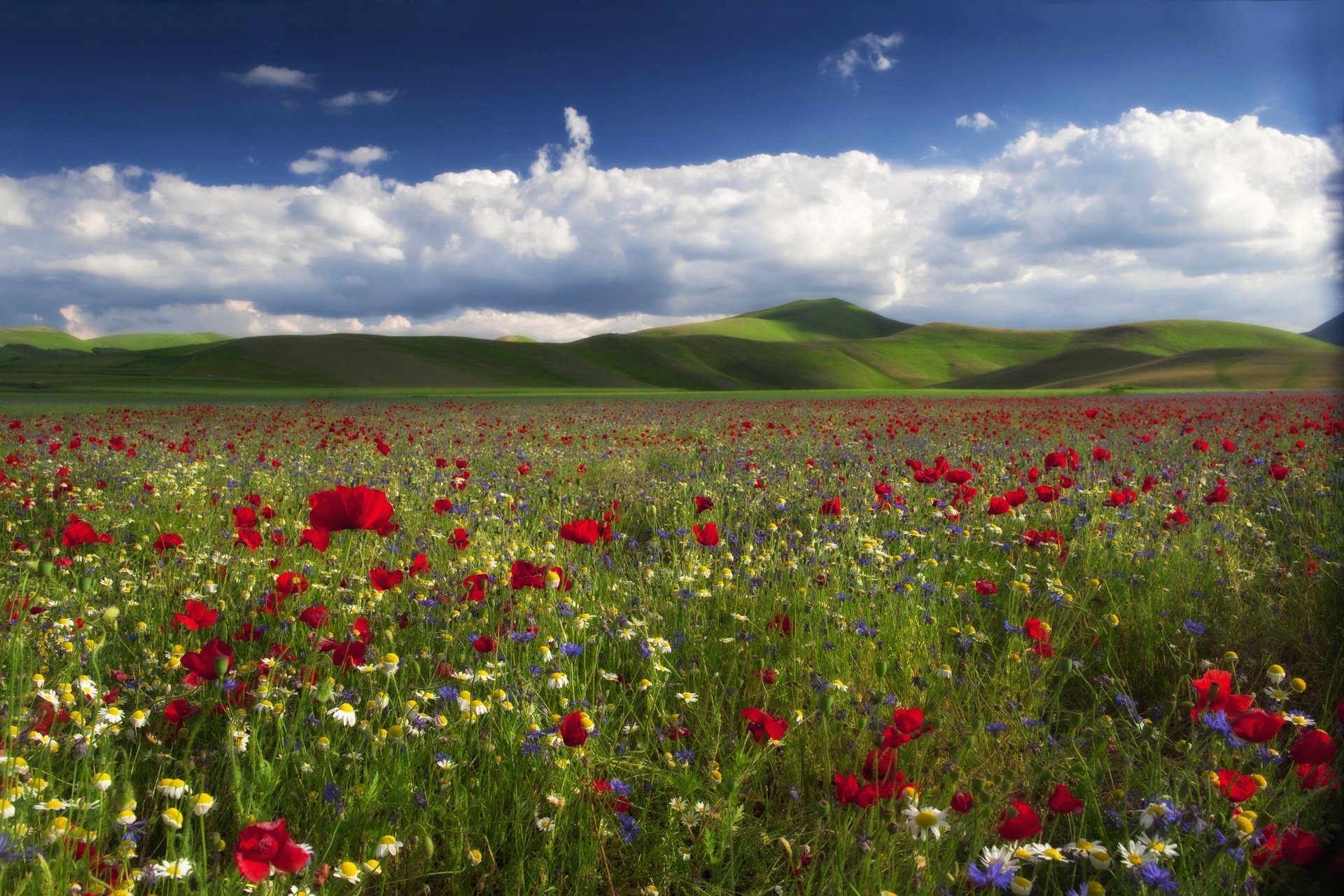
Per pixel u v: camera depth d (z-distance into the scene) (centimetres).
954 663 359
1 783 199
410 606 393
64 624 326
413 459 1078
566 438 1519
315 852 224
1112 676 350
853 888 203
